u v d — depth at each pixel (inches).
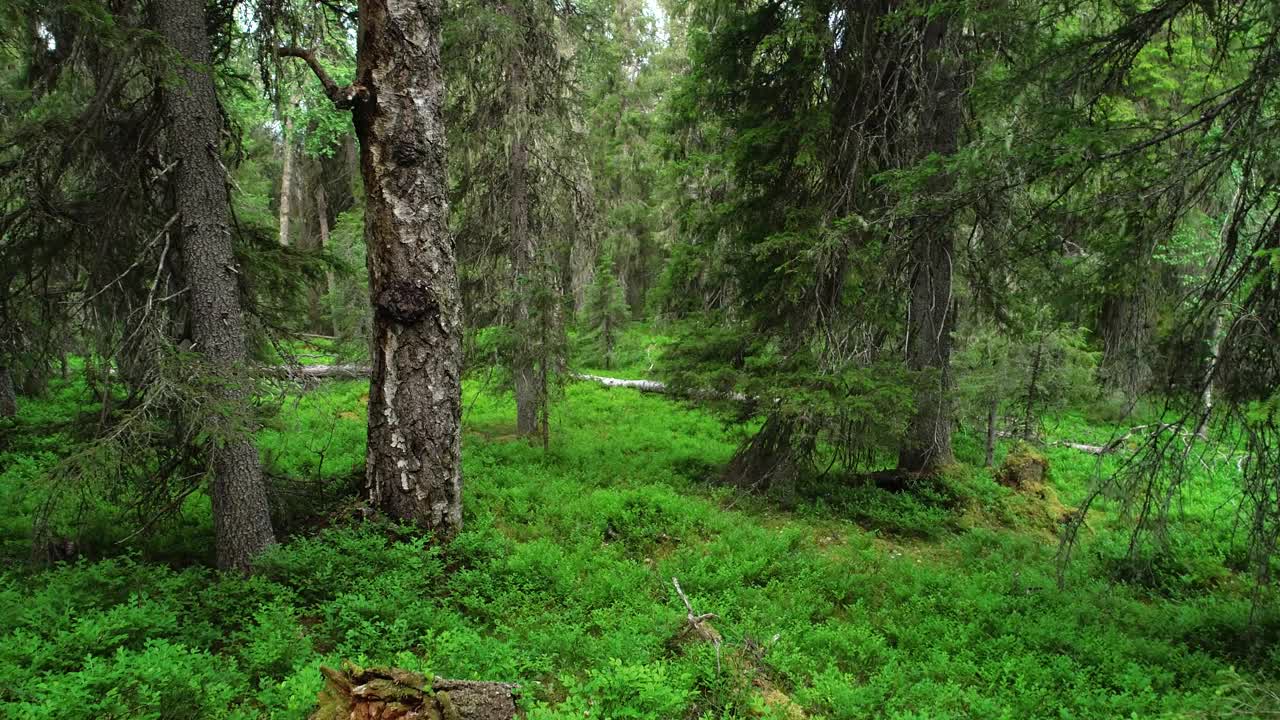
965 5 328.5
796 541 363.3
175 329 283.4
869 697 210.1
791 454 442.9
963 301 509.0
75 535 285.6
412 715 150.3
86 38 242.7
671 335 474.6
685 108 455.8
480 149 546.3
